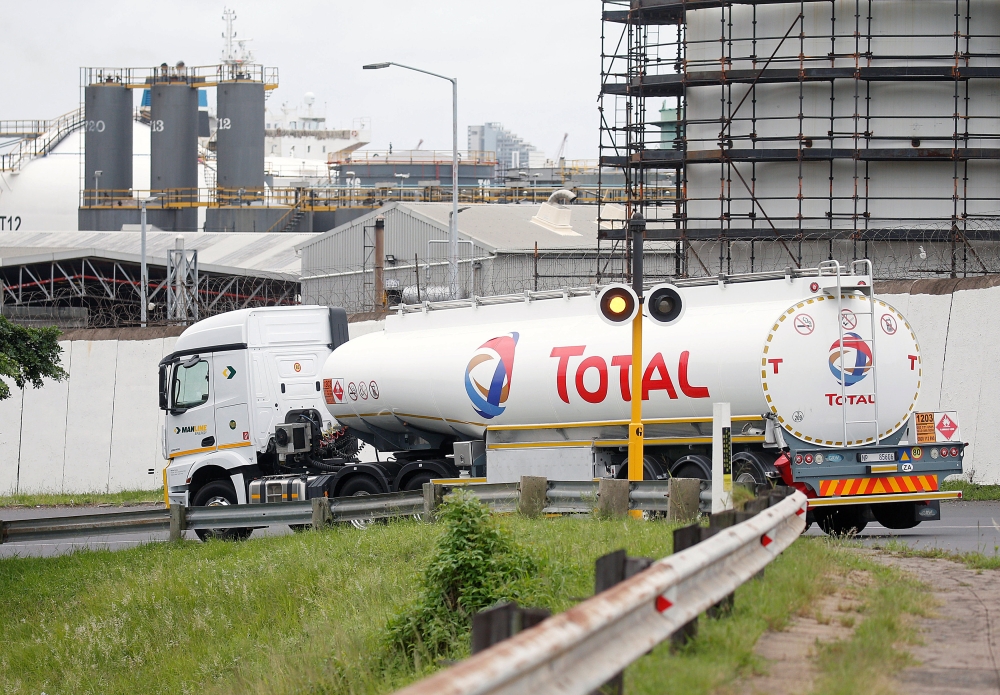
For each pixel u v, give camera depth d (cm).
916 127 10175
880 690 1867
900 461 4684
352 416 6269
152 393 10581
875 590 2755
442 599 3222
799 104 10331
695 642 2059
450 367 5775
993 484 7088
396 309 6262
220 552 5075
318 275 15788
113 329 10888
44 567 5553
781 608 2422
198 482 6512
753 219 10262
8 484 10956
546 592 3069
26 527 5706
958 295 7412
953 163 10225
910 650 2216
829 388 4712
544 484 4641
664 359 4997
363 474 5922
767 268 10531
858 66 10138
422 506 5003
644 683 1833
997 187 10175
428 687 1188
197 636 4088
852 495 4631
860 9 10206
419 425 6069
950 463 4734
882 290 7725
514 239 13425
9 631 4631
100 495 10156
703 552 1969
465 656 2883
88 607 4644
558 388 5341
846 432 4709
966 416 7294
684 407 4969
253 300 16450
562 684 1474
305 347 6406
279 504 5338
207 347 6388
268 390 6278
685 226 10481
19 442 10981
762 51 10400
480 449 5762
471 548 3269
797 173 10412
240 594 4284
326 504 5197
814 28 10262
